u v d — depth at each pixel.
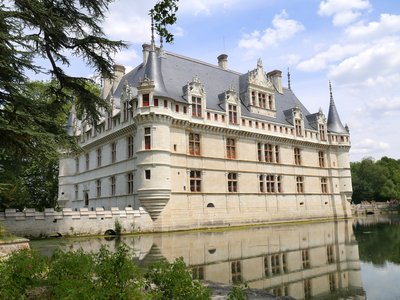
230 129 42.50
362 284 13.80
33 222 29.70
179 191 37.19
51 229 30.34
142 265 16.09
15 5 15.20
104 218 32.75
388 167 107.12
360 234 30.80
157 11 11.37
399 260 18.36
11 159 18.27
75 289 7.19
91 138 48.47
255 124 45.84
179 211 36.84
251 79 48.69
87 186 49.22
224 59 53.81
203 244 24.64
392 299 11.79
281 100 56.34
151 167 35.47
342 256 19.62
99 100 19.22
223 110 43.12
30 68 16.45
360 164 102.75
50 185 55.56
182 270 7.59
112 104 43.09
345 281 14.26
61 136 18.20
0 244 17.91
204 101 40.81
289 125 50.56
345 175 57.28
